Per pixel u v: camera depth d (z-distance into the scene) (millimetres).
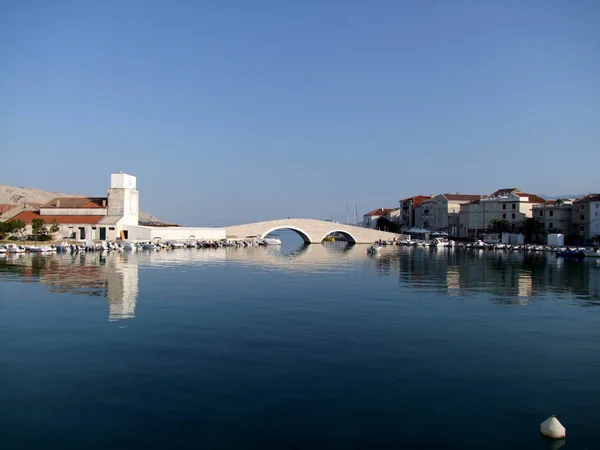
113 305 44469
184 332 34625
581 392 24406
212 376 25844
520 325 38219
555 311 44031
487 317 41031
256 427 20391
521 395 23922
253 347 30984
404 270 80375
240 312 41812
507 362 28797
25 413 21547
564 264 93312
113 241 131000
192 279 64812
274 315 40719
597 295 53375
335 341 32625
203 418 21125
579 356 30188
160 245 133000
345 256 116750
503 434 20078
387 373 26578
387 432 20109
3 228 125062
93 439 19391
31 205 152250
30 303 45188
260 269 80500
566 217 153875
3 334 33875
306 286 58719
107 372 26344
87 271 72438
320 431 20141
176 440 19359
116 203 142500
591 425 20922
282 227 182875
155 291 53250
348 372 26641
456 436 19875
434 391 24234
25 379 25328
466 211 180875
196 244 146125
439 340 33312
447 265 90625
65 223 136875
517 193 180500
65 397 23156
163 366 27328
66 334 33938
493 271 79000
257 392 23812
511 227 163750
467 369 27469
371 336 34094
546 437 19844
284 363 28000
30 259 92375
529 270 81188
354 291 54781
